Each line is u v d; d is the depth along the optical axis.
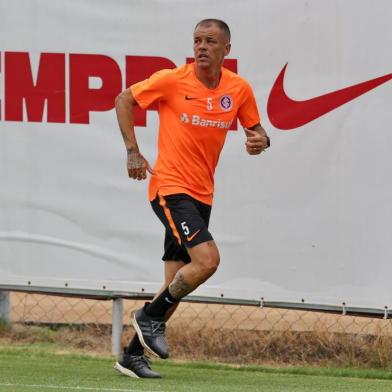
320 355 28.50
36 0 29.00
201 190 22.58
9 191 29.25
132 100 22.36
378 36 26.94
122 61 28.62
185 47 28.23
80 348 29.81
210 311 34.12
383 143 26.92
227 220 27.83
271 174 27.56
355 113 27.09
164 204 22.36
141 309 22.86
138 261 28.66
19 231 29.27
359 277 27.11
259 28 27.58
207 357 28.84
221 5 27.84
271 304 27.69
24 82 29.14
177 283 22.14
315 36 27.30
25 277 29.28
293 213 27.48
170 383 23.02
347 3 27.08
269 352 28.84
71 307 35.38
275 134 27.53
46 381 23.23
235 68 27.73
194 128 22.28
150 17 28.38
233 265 27.84
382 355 27.48
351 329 30.39
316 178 27.33
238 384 23.41
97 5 28.67
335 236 27.23
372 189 26.98
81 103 28.86
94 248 28.89
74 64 28.88
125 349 24.25
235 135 27.75
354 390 22.91
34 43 29.06
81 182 28.91
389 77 26.89
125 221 28.69
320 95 27.28
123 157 28.66
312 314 33.09
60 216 29.05
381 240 26.94
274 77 27.55
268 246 27.64
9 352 28.66
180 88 22.31
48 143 29.06
